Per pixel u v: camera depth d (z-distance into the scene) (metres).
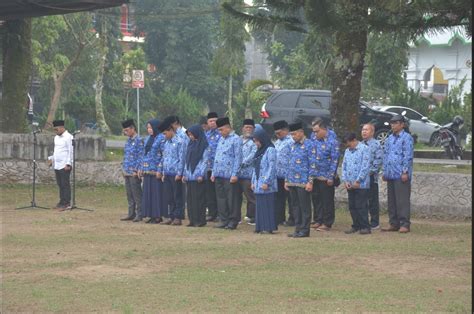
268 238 15.22
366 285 10.80
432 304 9.70
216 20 77.62
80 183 24.36
